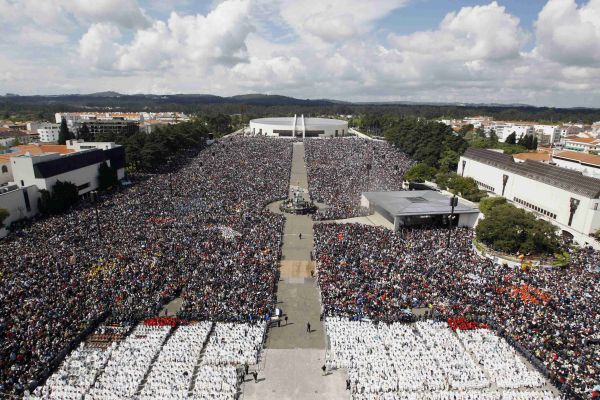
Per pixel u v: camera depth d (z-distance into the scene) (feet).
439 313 201.77
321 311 213.25
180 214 346.13
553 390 159.43
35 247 265.34
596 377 159.22
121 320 195.72
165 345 177.68
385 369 164.35
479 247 285.43
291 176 551.18
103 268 235.61
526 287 225.35
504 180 440.04
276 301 222.28
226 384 155.43
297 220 362.94
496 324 192.75
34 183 371.56
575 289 225.15
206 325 192.54
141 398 148.77
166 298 215.72
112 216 337.52
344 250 268.62
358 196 437.58
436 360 171.32
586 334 183.52
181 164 603.67
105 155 477.36
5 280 217.97
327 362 171.01
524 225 277.85
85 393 151.74
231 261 249.55
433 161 608.60
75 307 199.21
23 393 150.10
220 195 412.77
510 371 165.07
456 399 152.25
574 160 511.81
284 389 159.74
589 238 317.63
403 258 257.14
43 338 176.24
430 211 338.75
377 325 192.95
